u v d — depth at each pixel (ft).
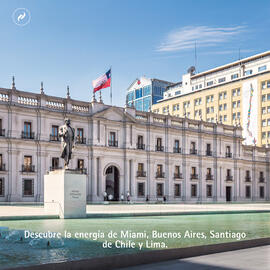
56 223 60.39
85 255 31.73
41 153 160.86
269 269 29.19
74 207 70.69
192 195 213.87
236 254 35.81
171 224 60.34
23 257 30.86
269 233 48.67
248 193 244.63
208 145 224.33
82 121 174.91
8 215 67.56
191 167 214.90
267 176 258.78
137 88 513.86
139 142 194.90
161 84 494.59
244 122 306.35
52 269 26.91
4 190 151.12
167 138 204.33
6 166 152.35
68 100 169.99
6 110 153.28
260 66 311.68
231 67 336.90
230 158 232.32
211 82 353.51
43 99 162.50
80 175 71.92
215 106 330.75
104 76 174.91
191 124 217.77
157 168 200.44
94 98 177.37
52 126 166.20
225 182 229.86
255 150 251.60
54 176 72.02
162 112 386.11
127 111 189.57
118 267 29.94
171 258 33.22
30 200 156.87
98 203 168.66
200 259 33.35
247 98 305.53
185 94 360.69
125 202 176.65
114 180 188.75
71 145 72.38
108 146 180.86
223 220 70.85
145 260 31.48
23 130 157.69
